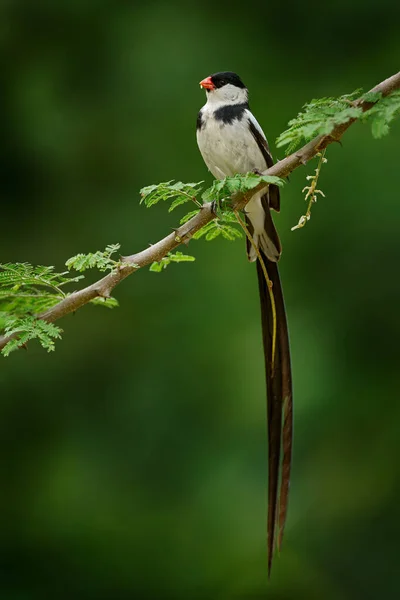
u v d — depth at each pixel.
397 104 5.02
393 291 11.95
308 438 11.84
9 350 5.75
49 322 5.91
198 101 12.40
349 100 5.34
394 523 12.00
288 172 5.44
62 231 12.41
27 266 6.05
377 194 11.88
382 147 11.96
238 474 11.58
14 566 11.49
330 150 12.11
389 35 12.90
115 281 5.91
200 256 12.16
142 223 12.27
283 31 13.09
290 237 12.16
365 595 11.74
